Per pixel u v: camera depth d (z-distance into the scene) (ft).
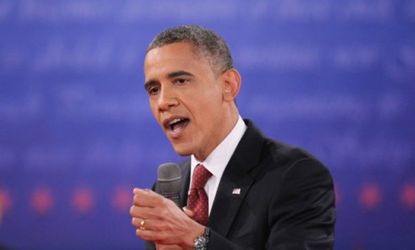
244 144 17.88
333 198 17.38
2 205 39.32
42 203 39.29
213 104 16.97
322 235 16.39
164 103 16.55
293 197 16.83
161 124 16.93
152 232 15.20
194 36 16.83
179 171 17.75
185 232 15.24
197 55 16.72
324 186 17.21
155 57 16.71
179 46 16.66
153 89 16.93
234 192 17.31
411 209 37.52
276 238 16.33
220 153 17.74
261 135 18.33
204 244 15.24
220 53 17.13
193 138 16.96
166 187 17.38
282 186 16.93
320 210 16.71
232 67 17.44
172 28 17.04
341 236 37.70
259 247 16.71
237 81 17.51
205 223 17.53
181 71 16.52
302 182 16.98
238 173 17.56
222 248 15.28
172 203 15.47
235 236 16.85
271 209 16.78
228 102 17.61
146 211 15.25
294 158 17.43
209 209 17.67
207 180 17.88
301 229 16.38
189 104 16.61
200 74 16.71
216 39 17.19
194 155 17.87
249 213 17.01
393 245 37.55
